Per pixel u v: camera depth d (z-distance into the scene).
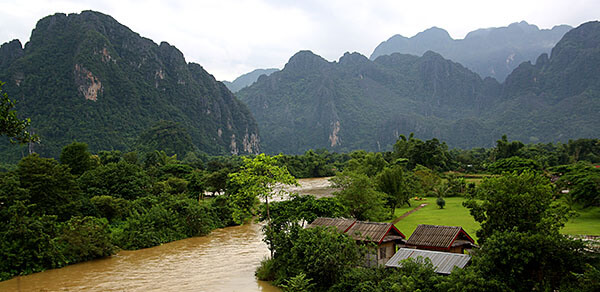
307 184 113.75
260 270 28.61
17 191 37.06
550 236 16.86
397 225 42.44
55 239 33.84
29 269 30.67
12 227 30.88
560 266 16.55
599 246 19.08
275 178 29.83
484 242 20.80
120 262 34.66
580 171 47.22
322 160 153.25
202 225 48.38
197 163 134.12
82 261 34.75
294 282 22.16
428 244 24.83
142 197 53.34
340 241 24.14
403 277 18.47
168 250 39.88
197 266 32.97
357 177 41.19
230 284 27.16
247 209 32.00
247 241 44.34
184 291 25.94
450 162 121.44
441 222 42.16
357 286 20.67
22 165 40.97
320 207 34.38
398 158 120.94
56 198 41.00
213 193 74.31
